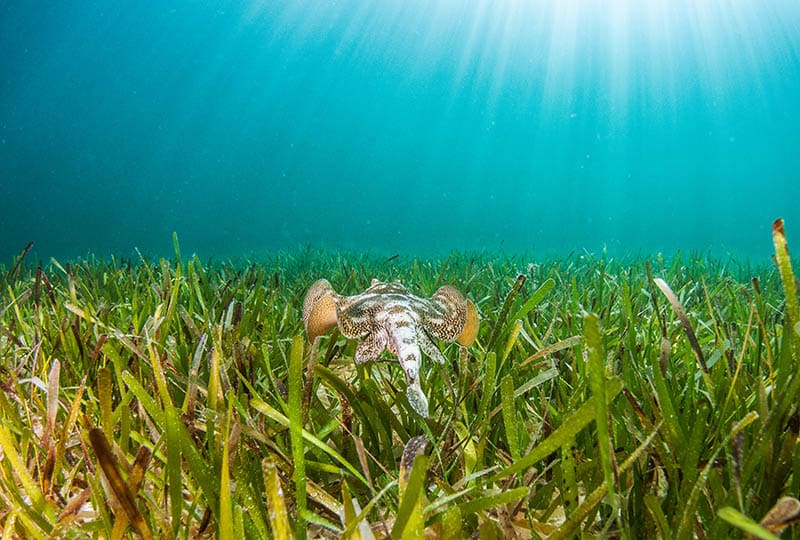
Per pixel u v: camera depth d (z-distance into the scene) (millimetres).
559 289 6738
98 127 99312
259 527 1783
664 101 109125
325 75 105750
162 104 101062
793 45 84375
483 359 3225
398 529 1512
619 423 2496
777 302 5547
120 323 4184
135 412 3027
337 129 118625
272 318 4348
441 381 3305
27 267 9500
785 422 2023
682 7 79188
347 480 2414
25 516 1867
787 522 1337
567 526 1668
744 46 89688
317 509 2248
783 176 119250
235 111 108062
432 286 5996
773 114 105875
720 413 2211
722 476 2051
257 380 3104
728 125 111562
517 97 111125
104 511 1867
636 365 2805
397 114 116438
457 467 2498
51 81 88250
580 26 90875
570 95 109375
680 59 98625
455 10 88000
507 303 3275
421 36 96312
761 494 1926
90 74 90188
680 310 2297
